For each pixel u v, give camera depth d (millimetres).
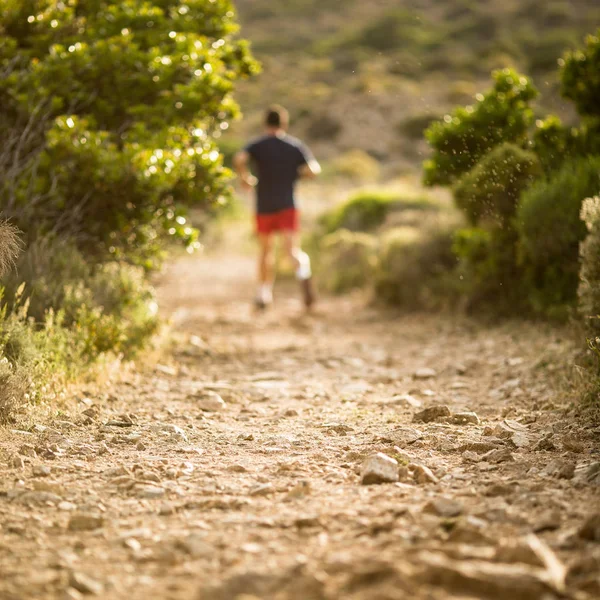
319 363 19781
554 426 12414
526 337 20266
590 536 7809
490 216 19969
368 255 34469
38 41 18938
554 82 21719
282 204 29344
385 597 6301
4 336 13234
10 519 8656
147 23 20047
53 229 17750
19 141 18047
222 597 6637
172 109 19375
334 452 11539
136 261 19562
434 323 24734
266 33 190375
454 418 13289
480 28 159625
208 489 9758
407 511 8688
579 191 18516
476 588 6457
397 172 93750
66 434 12156
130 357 17234
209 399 14945
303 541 7988
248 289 36594
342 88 132750
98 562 7578
